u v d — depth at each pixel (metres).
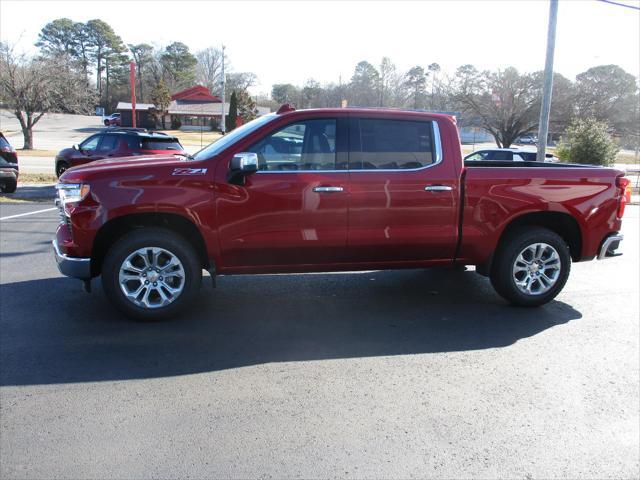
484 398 3.70
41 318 5.06
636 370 4.18
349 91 57.41
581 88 28.45
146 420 3.34
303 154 5.00
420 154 5.19
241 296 5.89
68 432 3.20
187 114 73.00
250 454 3.02
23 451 3.01
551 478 2.87
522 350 4.54
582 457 3.06
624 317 5.44
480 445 3.15
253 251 4.97
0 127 59.94
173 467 2.89
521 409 3.57
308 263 5.15
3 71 29.80
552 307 5.74
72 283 6.21
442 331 4.95
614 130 28.83
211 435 3.19
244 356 4.31
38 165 23.94
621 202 5.67
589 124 22.05
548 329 5.05
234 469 2.88
